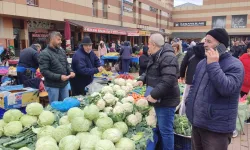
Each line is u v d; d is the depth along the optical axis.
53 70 4.23
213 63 2.01
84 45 4.64
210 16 42.19
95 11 20.28
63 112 3.05
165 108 3.14
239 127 4.67
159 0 40.00
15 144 2.27
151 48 3.06
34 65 5.70
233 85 1.97
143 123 2.96
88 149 2.09
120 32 20.50
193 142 2.55
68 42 15.42
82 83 4.82
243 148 4.12
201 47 4.09
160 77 3.03
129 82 4.39
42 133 2.35
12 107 4.36
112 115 2.70
